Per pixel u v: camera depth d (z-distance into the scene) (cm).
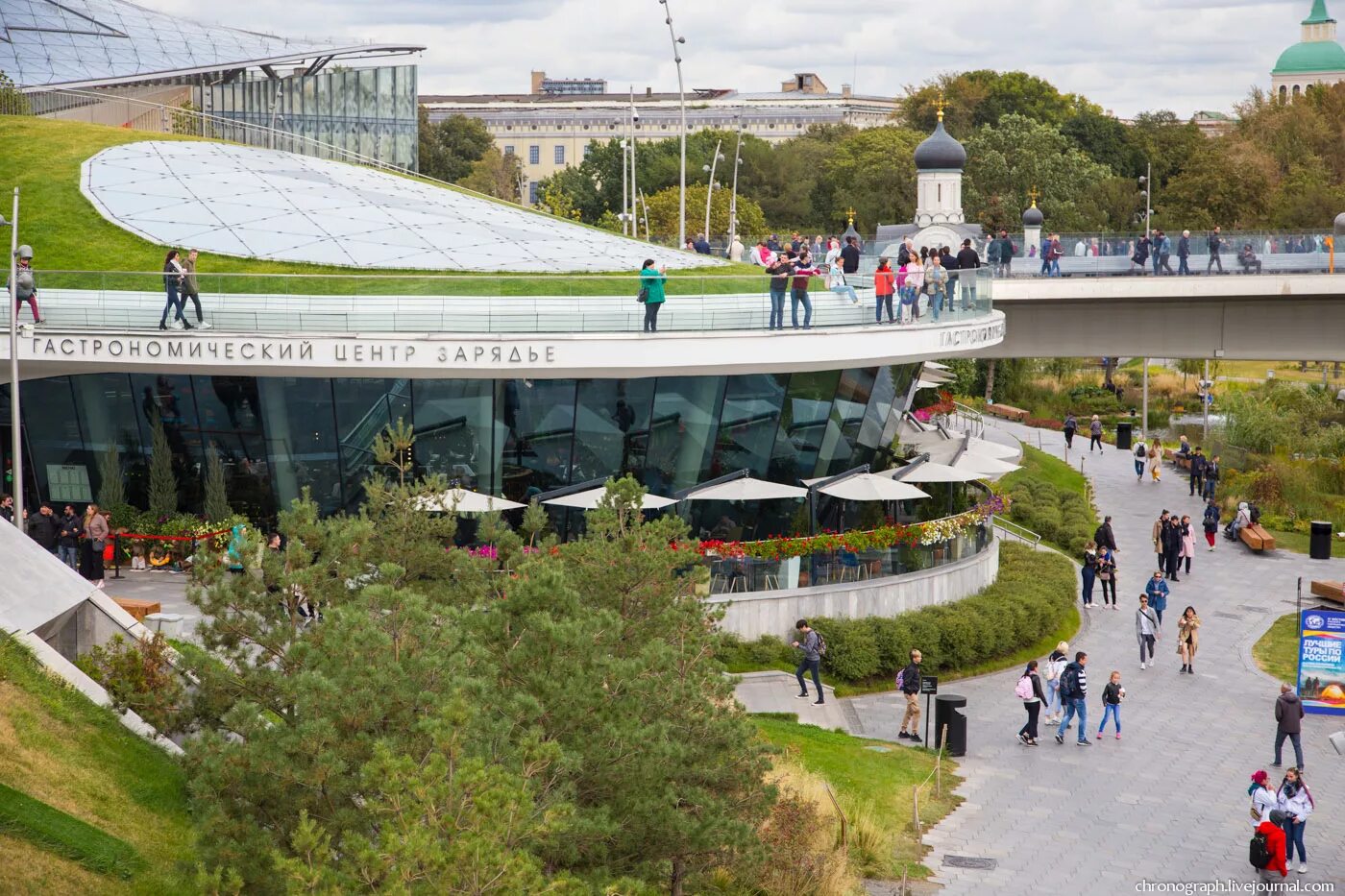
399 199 5488
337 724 1645
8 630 2134
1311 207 11031
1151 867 2589
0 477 4141
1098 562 4666
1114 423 8931
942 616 3916
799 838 2350
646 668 1948
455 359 3753
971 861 2583
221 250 4697
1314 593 4794
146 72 8906
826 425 4275
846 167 12888
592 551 2262
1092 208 11062
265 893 1596
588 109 19200
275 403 3953
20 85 7944
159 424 4019
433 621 1845
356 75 9569
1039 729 3416
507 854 1431
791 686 3562
